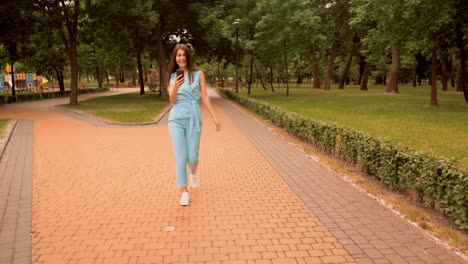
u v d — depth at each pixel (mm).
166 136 11188
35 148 9266
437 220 4504
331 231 4227
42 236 4125
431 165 4676
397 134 11133
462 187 4066
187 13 23844
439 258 3592
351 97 29688
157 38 27656
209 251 3764
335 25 39969
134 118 15578
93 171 7012
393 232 4191
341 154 7898
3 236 4125
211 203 5207
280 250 3783
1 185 6094
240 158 8117
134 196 5523
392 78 35031
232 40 29250
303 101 25625
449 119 14898
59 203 5215
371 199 5344
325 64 52594
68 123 14367
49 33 25031
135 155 8438
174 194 5617
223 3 25594
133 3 20266
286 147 9391
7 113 18578
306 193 5633
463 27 19312
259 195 5555
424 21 17453
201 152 8773
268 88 51250
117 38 26422
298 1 27328
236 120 15398
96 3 20578
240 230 4277
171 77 5016
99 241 3994
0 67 49500
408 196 5406
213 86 73562
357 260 3568
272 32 28562
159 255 3678
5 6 20062
